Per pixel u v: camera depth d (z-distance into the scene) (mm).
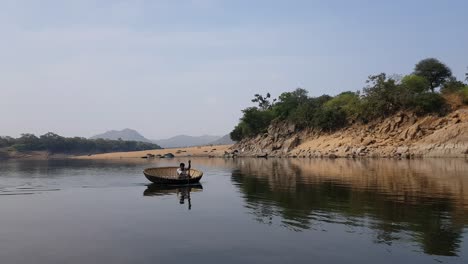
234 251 10422
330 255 9961
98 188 26266
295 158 81625
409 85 86188
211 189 24312
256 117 127688
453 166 41562
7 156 192375
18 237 12266
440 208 15969
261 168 47500
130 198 20656
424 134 73062
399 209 15875
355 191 21859
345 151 78688
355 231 12289
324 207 16641
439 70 95688
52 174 43000
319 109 102000
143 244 11211
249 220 14203
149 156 135375
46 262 9758
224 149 140250
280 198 19625
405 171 35719
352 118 93438
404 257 9703
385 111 87312
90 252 10531
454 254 9867
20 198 21500
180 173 28984
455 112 73812
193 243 11227
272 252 10281
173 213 15875
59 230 13172
